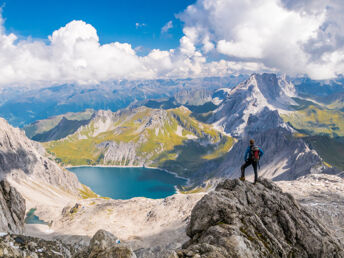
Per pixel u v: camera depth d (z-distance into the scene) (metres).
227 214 17.45
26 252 15.93
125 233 88.81
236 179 22.31
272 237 16.95
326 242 19.14
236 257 13.25
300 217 20.59
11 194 37.09
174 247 55.50
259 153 22.58
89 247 14.79
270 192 21.80
